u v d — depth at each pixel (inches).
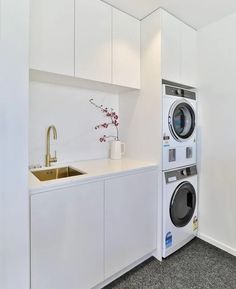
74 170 67.7
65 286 51.3
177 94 77.0
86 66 63.9
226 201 78.4
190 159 84.2
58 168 71.0
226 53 76.5
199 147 87.1
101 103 88.4
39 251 46.5
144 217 70.0
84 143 84.0
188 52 82.9
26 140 42.3
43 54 54.9
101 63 67.4
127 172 64.3
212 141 82.3
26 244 43.1
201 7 70.2
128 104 87.3
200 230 88.3
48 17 55.4
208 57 82.7
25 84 41.6
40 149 72.9
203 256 75.5
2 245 40.3
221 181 79.8
